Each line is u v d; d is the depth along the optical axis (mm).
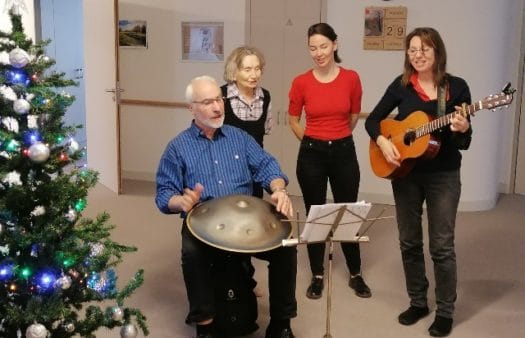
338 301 3354
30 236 1989
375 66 5418
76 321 2205
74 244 2105
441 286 2908
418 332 3002
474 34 5059
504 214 5195
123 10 6105
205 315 2604
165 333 2965
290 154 5719
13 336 2100
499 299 3400
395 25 5289
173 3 5938
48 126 2096
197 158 2783
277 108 5664
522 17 5613
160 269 3791
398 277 3729
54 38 7176
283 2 5512
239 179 2822
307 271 3797
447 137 2748
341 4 5402
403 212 2971
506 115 5789
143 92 6215
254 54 3178
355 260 3467
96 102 5898
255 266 3826
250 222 2467
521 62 5688
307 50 5516
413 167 2850
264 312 3195
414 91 2857
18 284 2070
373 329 3029
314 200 3369
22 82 2014
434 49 2711
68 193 2094
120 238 4383
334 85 3285
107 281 2311
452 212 2822
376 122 3002
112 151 5738
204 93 2703
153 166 6328
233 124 3193
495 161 5348
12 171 2010
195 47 5949
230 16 5762
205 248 2637
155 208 5227
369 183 5625
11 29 2121
